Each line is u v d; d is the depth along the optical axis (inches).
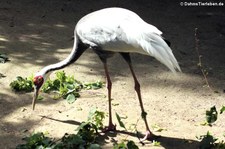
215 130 264.1
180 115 279.9
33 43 375.9
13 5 457.7
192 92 308.7
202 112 283.6
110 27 248.7
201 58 360.2
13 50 361.1
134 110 284.7
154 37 231.8
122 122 255.9
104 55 262.8
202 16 449.1
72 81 314.3
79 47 274.5
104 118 275.1
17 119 272.5
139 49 238.7
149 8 467.2
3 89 305.3
